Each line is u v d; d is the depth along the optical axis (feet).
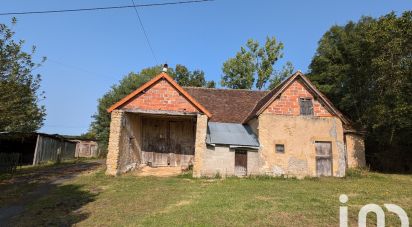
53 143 94.68
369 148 94.73
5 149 90.07
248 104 79.25
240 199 36.32
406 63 72.49
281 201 35.37
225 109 76.59
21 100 50.70
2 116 46.62
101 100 130.72
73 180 52.65
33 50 49.57
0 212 32.42
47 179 54.03
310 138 61.62
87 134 166.71
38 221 28.63
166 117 69.77
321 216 28.58
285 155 60.49
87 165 84.69
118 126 56.85
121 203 35.37
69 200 37.27
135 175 58.44
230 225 25.82
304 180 56.75
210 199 36.35
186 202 35.65
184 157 70.90
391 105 74.33
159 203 35.22
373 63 75.82
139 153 69.00
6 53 46.21
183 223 26.40
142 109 58.13
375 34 75.00
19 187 46.11
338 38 102.68
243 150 60.64
